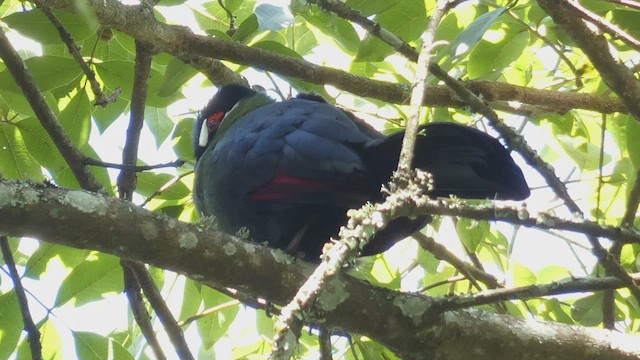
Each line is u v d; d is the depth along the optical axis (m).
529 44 8.84
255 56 7.91
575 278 5.58
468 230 8.64
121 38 8.17
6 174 7.75
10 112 8.25
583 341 6.35
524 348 6.23
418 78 5.41
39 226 5.12
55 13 7.21
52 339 7.36
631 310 8.98
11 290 7.25
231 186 7.12
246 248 5.68
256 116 7.35
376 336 5.96
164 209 8.03
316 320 5.80
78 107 7.68
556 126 8.96
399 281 8.53
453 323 6.09
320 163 6.55
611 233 5.39
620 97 6.90
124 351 7.29
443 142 6.07
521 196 6.14
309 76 8.06
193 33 7.73
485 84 8.32
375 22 7.00
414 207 4.94
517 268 9.05
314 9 8.14
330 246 4.73
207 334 8.95
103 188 7.02
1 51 6.86
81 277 7.42
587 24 6.95
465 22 8.02
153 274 8.75
